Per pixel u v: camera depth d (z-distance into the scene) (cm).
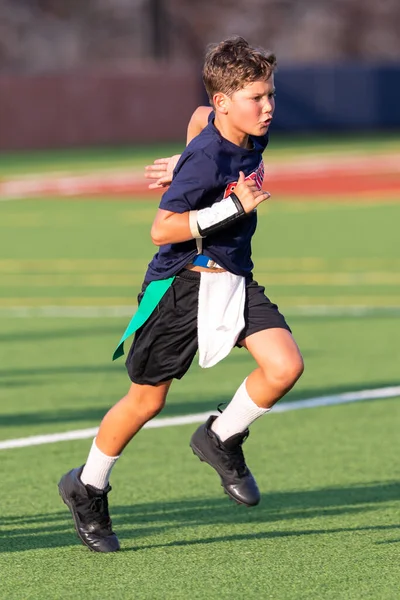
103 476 1806
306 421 2725
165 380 1777
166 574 1703
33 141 13725
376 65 16462
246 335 1747
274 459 2400
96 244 6397
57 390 3066
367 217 7625
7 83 13475
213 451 1830
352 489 2173
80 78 14050
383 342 3684
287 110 16038
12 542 1864
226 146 1697
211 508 2056
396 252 5909
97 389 3078
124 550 1819
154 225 1703
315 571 1709
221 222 1661
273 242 6372
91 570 1723
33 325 4041
